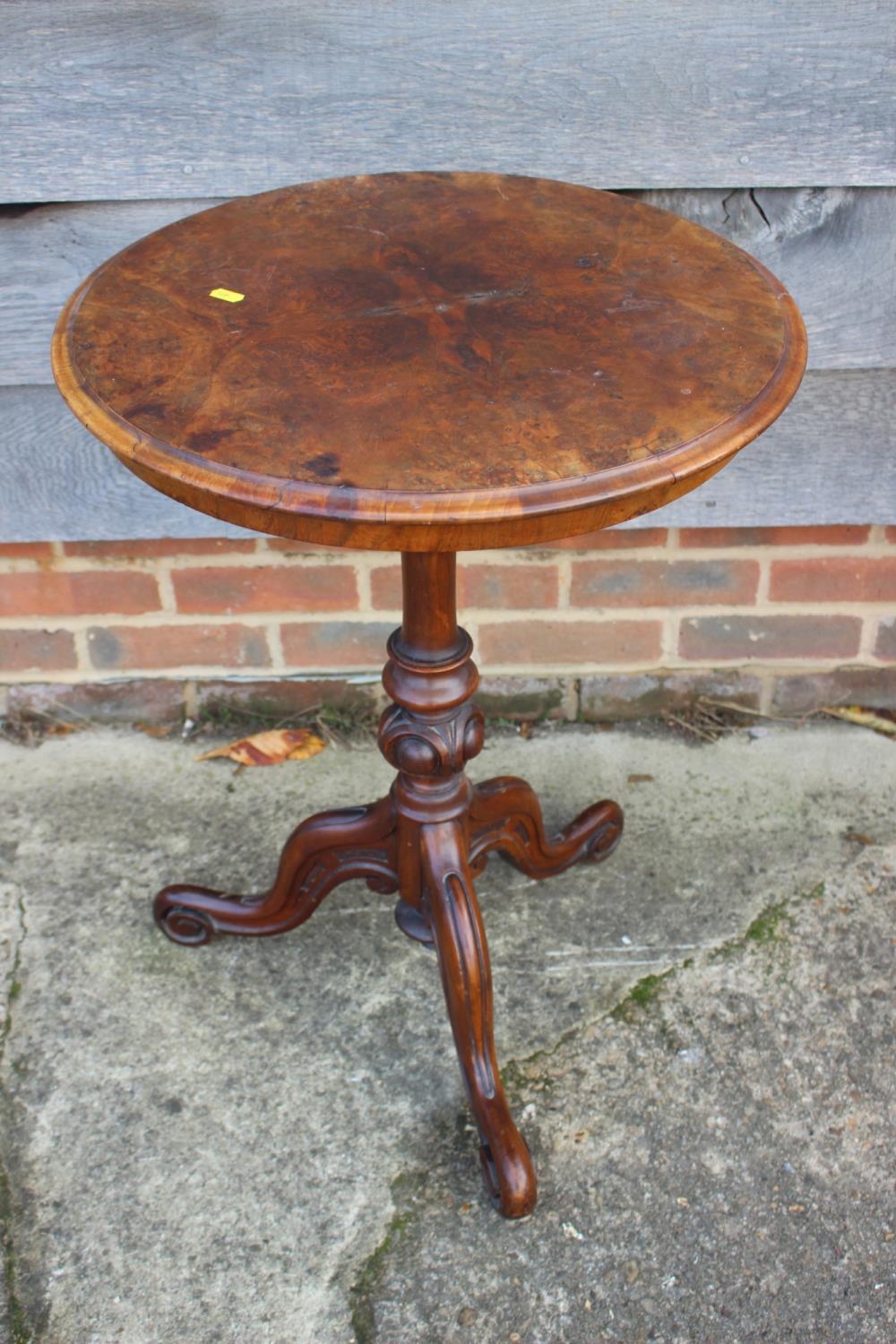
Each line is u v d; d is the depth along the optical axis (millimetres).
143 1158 1440
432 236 1323
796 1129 1460
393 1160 1436
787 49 1527
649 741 2082
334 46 1536
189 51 1531
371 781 1995
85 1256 1343
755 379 1065
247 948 1710
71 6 1492
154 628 2049
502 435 991
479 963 1401
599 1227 1364
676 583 1998
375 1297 1304
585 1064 1540
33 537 1910
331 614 2033
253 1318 1287
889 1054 1544
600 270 1252
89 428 1026
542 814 1893
